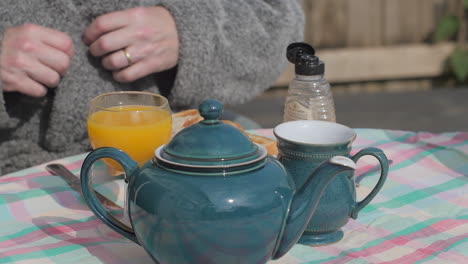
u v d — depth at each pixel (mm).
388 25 4246
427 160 1235
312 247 895
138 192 749
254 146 764
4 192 1099
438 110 3932
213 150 728
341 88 4348
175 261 747
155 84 1646
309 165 868
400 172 1181
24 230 965
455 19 4207
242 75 1669
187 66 1569
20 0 1471
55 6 1502
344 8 4168
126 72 1512
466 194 1080
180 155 733
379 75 4270
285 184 751
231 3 1653
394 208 1031
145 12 1527
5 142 1565
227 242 722
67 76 1509
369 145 1315
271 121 3729
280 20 1714
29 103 1541
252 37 1657
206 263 741
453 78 4426
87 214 1024
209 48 1573
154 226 734
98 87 1548
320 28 4184
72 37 1518
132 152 1131
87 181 793
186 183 720
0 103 1422
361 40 4246
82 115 1538
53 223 990
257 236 728
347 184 884
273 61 1713
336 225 895
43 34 1436
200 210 709
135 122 1115
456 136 1367
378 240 913
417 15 4266
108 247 896
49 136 1555
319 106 1121
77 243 916
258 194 720
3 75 1416
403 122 3721
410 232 938
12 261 858
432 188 1109
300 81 1125
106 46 1468
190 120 1296
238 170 730
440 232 935
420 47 4270
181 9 1551
